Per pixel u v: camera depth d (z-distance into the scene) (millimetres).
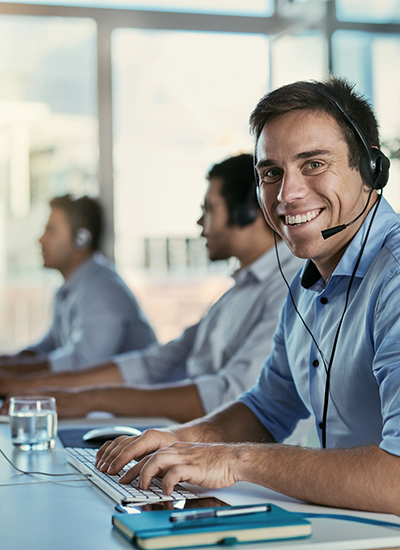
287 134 1229
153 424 1788
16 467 1298
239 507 930
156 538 834
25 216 3904
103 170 3947
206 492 1100
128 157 3971
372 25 3846
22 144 3896
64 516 982
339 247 1291
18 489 1135
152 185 3990
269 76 4020
